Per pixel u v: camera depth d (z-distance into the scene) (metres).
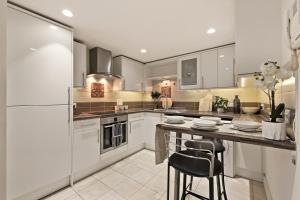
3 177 0.62
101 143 2.43
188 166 1.14
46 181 1.72
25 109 1.56
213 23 1.93
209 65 2.85
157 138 1.31
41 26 1.68
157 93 3.86
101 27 2.02
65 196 1.78
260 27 1.30
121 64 3.25
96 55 2.77
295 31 0.74
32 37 1.60
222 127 1.23
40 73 1.66
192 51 3.01
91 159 2.25
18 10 1.50
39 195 1.71
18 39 1.50
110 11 1.66
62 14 1.71
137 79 3.67
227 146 2.21
